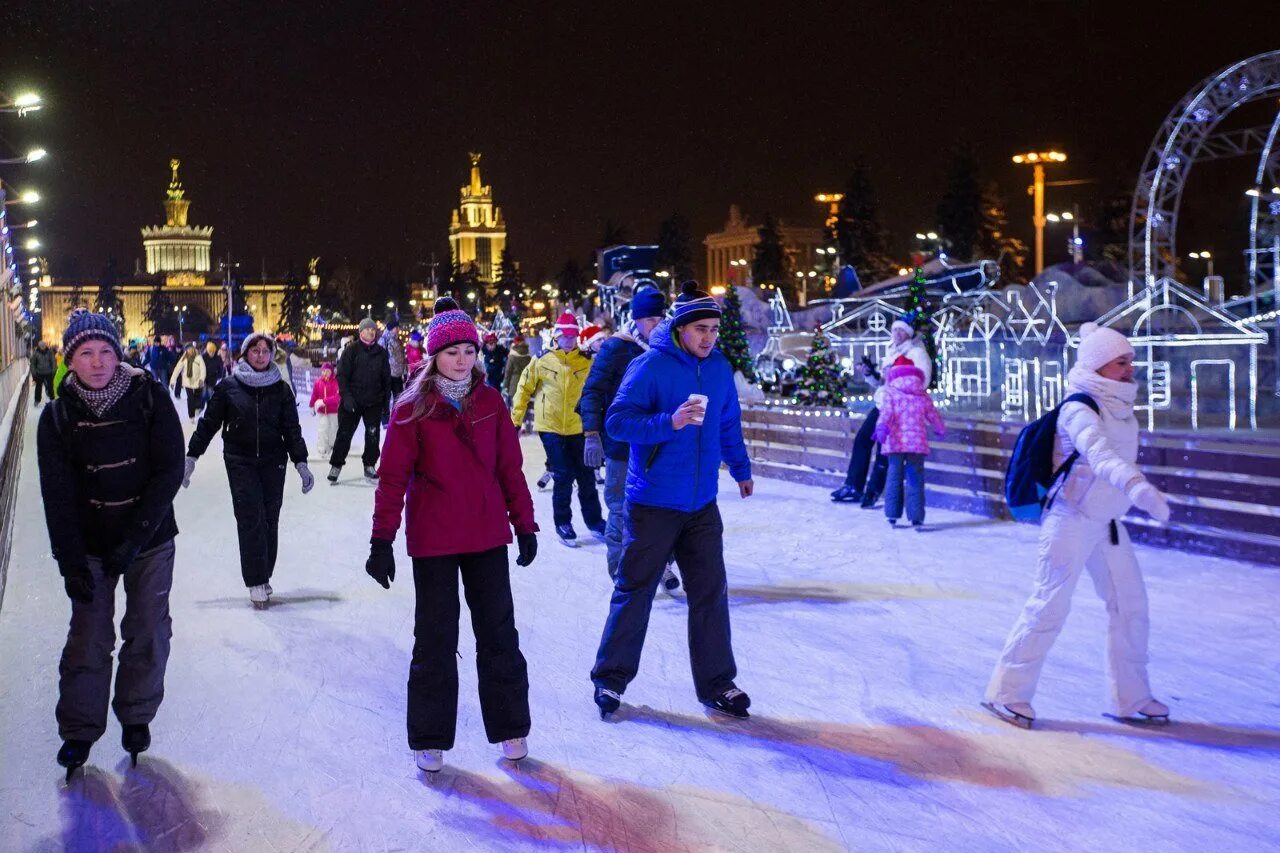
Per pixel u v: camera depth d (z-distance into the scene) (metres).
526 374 9.80
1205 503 8.41
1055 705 5.17
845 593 7.50
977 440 10.55
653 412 5.18
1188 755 4.56
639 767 4.59
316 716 5.30
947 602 7.18
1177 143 24.50
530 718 4.97
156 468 4.60
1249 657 5.85
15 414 19.92
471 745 4.88
